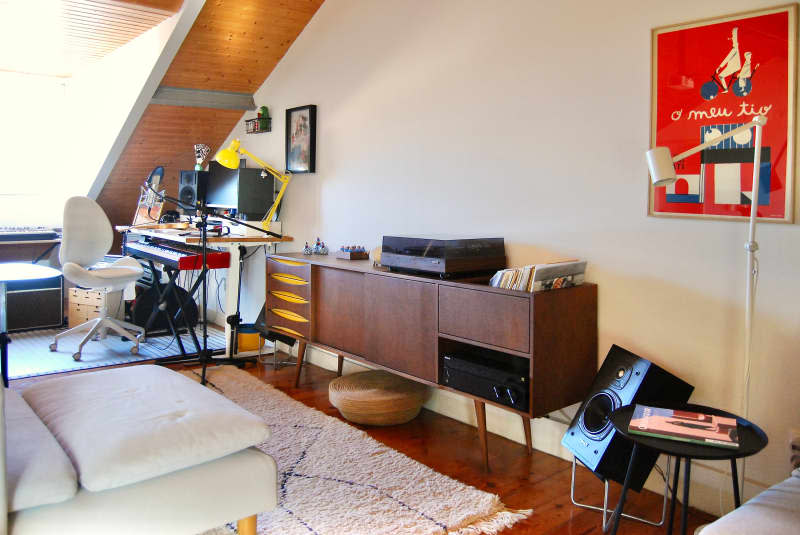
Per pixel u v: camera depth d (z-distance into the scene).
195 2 3.66
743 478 2.11
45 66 5.36
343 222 4.05
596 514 2.32
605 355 2.67
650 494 2.49
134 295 5.01
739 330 2.26
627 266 2.57
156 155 5.16
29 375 3.87
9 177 5.70
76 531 1.61
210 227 4.66
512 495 2.46
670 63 2.38
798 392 2.12
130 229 4.69
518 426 2.99
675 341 2.44
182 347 4.32
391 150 3.65
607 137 2.61
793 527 1.45
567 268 2.55
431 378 2.85
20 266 3.35
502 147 3.03
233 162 3.98
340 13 3.96
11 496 1.48
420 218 3.49
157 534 1.73
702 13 2.29
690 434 1.74
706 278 2.34
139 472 1.66
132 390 2.11
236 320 4.32
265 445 2.87
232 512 1.86
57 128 5.84
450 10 3.23
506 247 3.04
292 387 3.75
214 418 1.89
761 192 2.17
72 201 4.26
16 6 3.79
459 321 2.69
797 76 2.07
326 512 2.28
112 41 4.50
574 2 2.69
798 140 2.08
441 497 2.41
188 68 4.38
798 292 2.11
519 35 2.92
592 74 2.64
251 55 4.41
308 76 4.26
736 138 2.22
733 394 2.29
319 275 3.51
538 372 2.44
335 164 4.08
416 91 3.46
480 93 3.11
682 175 2.38
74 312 5.08
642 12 2.47
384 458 2.75
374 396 3.08
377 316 3.11
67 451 1.70
